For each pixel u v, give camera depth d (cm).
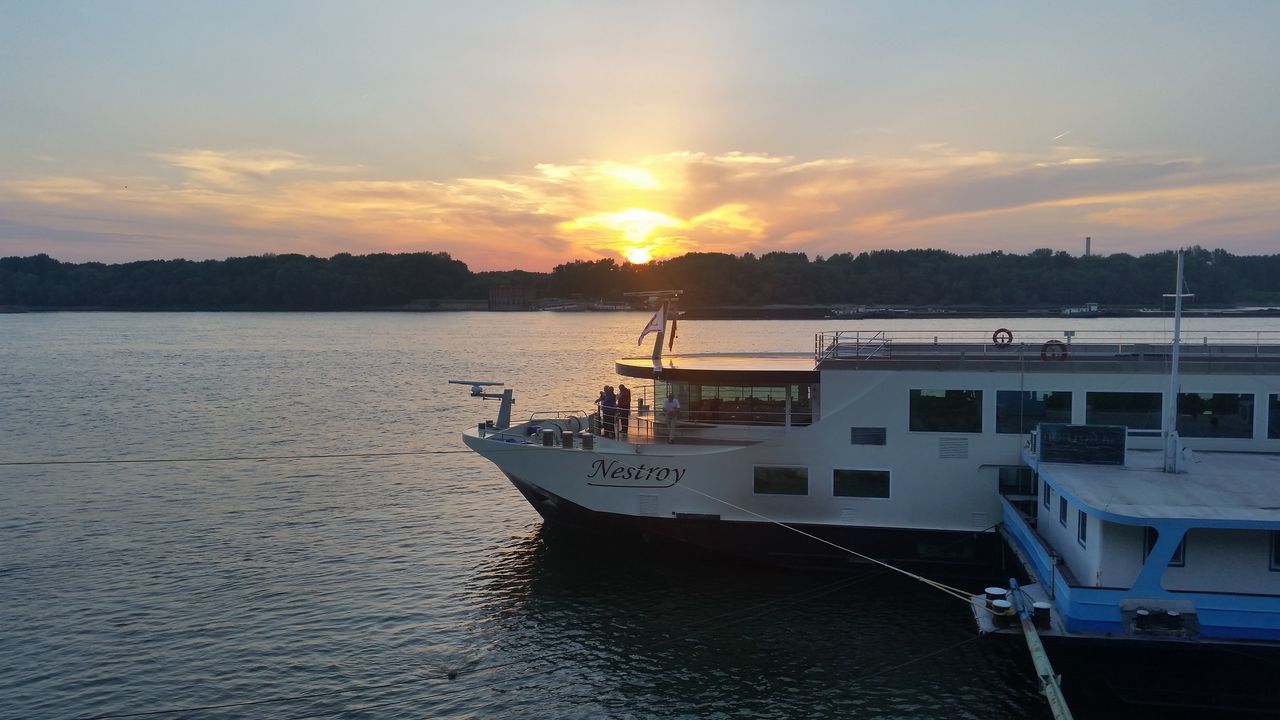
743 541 3419
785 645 2966
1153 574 2345
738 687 2712
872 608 3222
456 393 9938
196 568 3762
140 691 2714
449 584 3556
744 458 3359
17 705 2628
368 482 5341
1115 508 2373
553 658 2911
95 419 8044
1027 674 2752
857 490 3297
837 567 3409
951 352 3359
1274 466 2828
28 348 17875
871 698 2638
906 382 3228
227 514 4612
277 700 2667
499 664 2875
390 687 2738
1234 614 2319
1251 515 2311
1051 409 3147
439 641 3044
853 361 3266
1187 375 3073
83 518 4544
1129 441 3117
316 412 8438
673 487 3428
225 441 6819
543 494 3625
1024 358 3231
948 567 3275
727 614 3200
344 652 2967
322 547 4047
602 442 3534
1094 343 3312
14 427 7581
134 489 5188
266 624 3184
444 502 4838
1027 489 3178
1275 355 3203
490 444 3597
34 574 3688
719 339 18262
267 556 3919
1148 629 2339
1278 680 2302
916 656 2878
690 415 3594
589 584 3506
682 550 3544
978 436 3194
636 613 3231
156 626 3166
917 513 3259
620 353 15938
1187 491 2531
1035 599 2573
